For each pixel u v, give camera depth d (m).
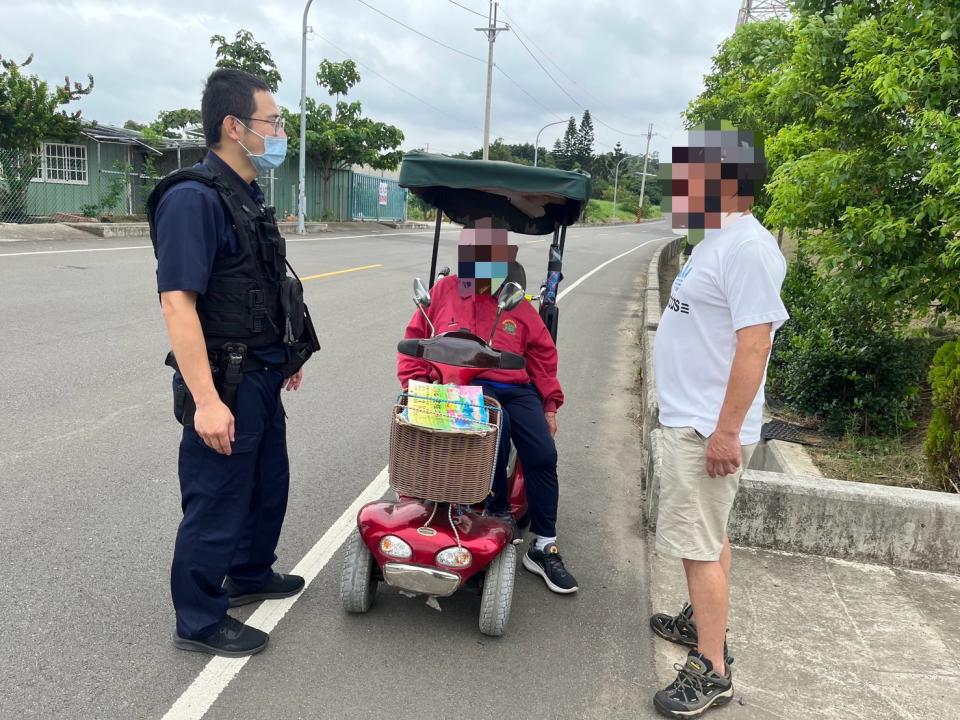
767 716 2.89
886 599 3.70
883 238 4.98
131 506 4.25
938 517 3.92
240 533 3.06
